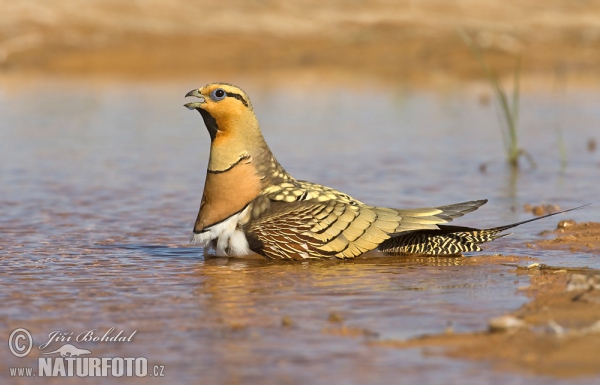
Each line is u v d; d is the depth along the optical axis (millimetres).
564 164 21188
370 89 36438
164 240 13922
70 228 14742
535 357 7855
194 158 22234
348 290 10578
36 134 25578
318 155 22281
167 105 31953
